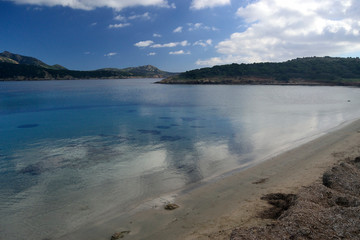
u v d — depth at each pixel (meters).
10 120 32.50
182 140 21.45
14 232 8.77
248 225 8.35
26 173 14.30
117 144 20.33
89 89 101.56
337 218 7.40
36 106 46.62
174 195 11.26
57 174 14.09
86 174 14.05
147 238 8.12
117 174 13.96
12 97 65.31
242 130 25.05
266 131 24.16
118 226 8.94
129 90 94.06
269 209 9.41
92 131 25.41
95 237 8.38
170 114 36.44
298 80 119.44
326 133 21.81
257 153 17.31
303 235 6.80
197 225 8.70
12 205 10.69
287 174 12.99
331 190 9.49
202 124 28.70
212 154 17.41
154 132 24.73
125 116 35.03
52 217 9.70
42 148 19.34
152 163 15.70
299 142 19.52
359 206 7.90
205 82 136.25
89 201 10.91
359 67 121.94
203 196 11.02
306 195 9.12
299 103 47.72
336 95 64.62
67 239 8.31
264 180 12.42
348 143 17.98
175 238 8.01
